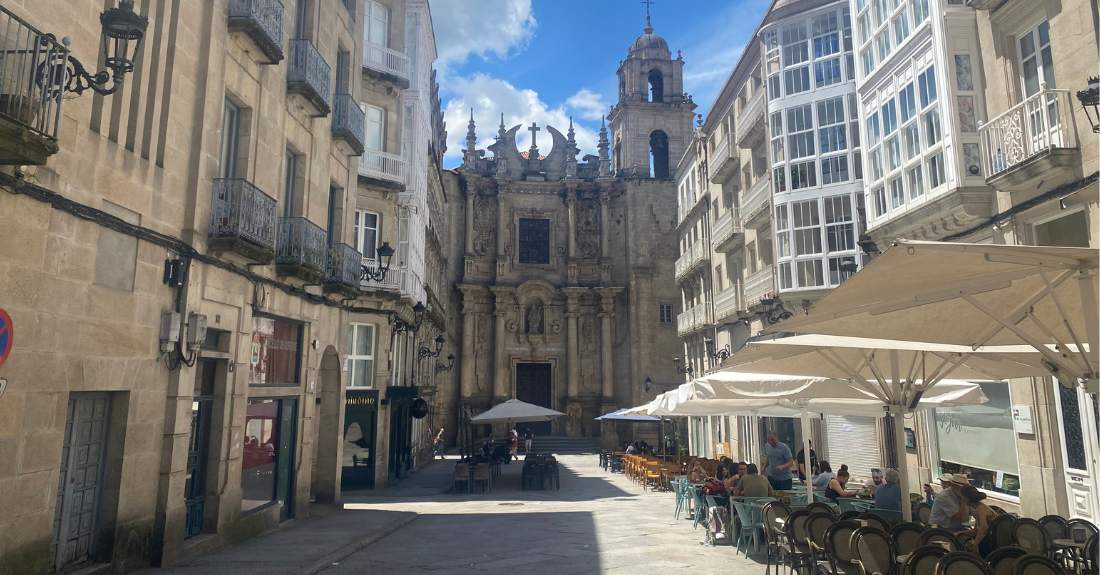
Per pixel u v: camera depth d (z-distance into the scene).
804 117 22.86
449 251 49.03
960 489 8.81
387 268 21.61
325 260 15.20
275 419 13.83
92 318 8.25
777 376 11.23
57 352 7.64
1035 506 12.59
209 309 10.91
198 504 11.07
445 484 25.48
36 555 7.32
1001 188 12.66
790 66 23.44
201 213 10.73
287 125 14.11
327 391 17.58
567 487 25.33
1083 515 11.55
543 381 49.16
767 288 24.05
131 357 9.05
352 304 22.55
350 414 23.16
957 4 14.23
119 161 8.84
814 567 8.26
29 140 6.31
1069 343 7.36
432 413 40.78
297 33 15.29
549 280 49.88
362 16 19.23
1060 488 12.12
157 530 9.65
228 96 12.04
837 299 5.92
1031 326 7.08
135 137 9.28
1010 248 4.73
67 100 7.80
